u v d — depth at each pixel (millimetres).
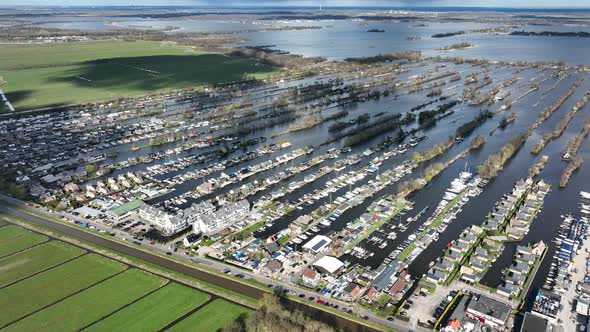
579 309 193625
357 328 185875
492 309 191625
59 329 183500
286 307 198500
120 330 182875
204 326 185250
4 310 194375
